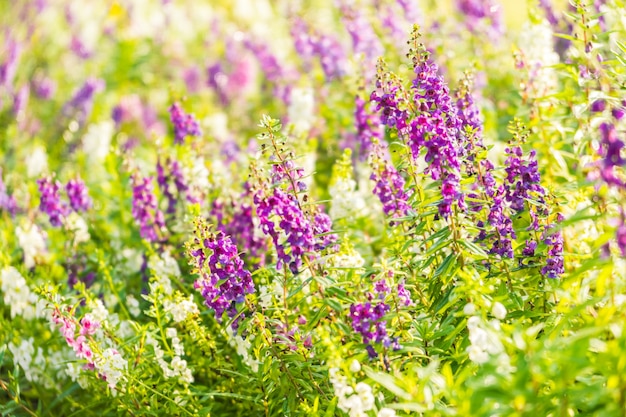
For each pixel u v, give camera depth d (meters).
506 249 2.22
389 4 3.09
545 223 2.22
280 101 3.39
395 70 2.93
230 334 2.34
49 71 4.15
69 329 2.30
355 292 2.17
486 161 2.25
